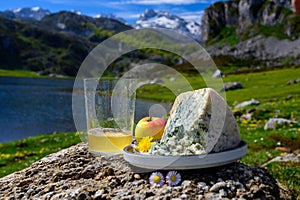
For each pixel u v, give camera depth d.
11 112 5.01
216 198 0.46
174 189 0.48
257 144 1.29
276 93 3.86
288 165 0.80
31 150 1.50
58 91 9.21
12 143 1.63
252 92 4.13
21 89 9.82
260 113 2.05
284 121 1.65
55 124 3.82
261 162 0.97
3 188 0.57
